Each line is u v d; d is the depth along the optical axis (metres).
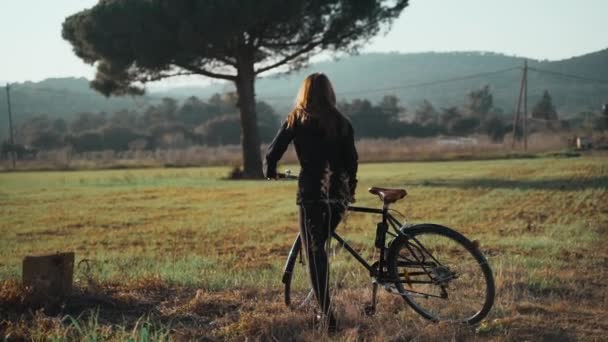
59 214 16.84
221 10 26.84
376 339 4.58
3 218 15.98
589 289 6.41
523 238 10.18
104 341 4.48
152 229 13.33
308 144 4.73
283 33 31.17
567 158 45.75
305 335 4.66
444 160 48.81
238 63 32.41
